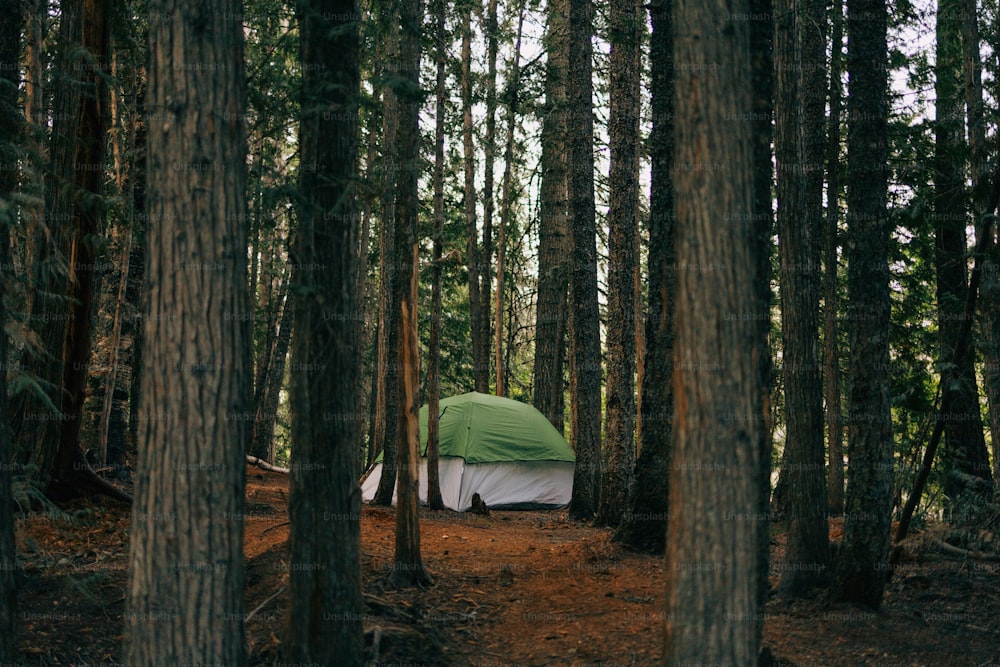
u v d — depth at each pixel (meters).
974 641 8.00
